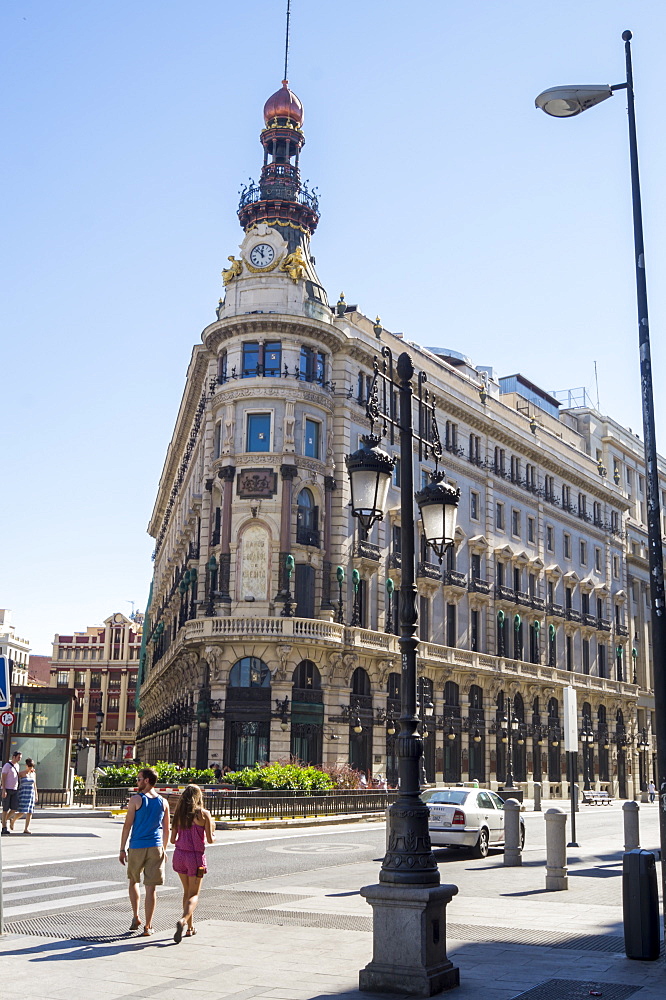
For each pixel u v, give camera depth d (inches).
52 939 537.0
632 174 636.1
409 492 509.0
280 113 2449.6
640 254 619.8
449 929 580.1
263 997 411.5
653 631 559.5
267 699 1937.7
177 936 528.1
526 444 2930.6
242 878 828.6
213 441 2175.2
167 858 941.2
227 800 1424.7
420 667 2287.2
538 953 507.2
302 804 1547.7
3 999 407.8
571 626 3102.9
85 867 884.6
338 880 815.7
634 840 1018.7
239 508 2016.5
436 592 2431.1
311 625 1963.6
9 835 1192.8
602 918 620.4
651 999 405.4
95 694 5885.8
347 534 2123.5
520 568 2861.7
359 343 2199.8
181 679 2449.6
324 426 2116.1
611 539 3513.8
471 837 1025.5
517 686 2743.6
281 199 2383.1
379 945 425.7
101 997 412.2
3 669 589.3
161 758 2999.5
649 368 598.2
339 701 2032.5
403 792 454.6
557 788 2883.9
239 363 2079.2
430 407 623.5
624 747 3366.1
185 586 2299.5
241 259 2155.5
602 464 3673.7
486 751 2564.0
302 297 2127.2
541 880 829.2
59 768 1622.8
